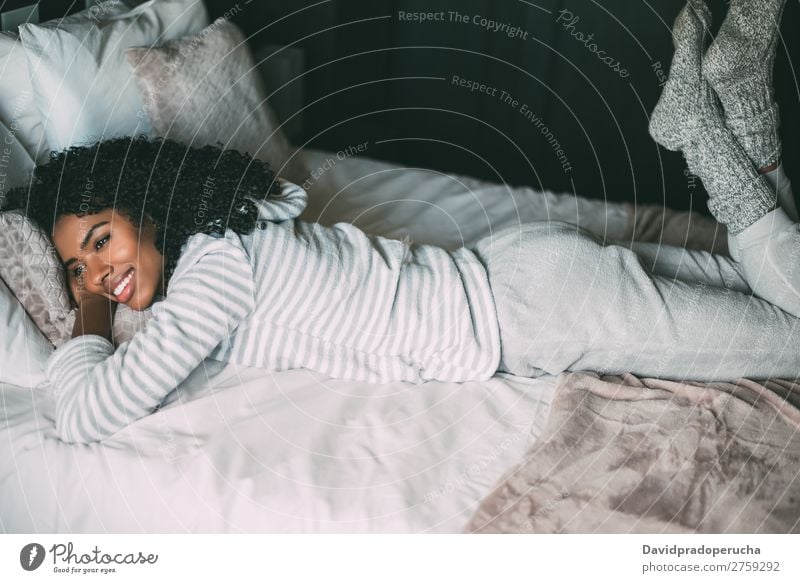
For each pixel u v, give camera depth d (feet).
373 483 3.49
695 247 5.67
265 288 4.01
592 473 3.55
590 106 9.51
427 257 4.37
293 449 3.64
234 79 5.52
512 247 4.33
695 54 4.38
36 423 3.76
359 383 4.14
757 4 4.37
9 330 3.95
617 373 4.25
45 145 5.00
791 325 4.22
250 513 3.40
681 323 4.11
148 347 3.75
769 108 4.45
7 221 4.00
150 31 5.44
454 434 3.80
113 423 3.66
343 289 4.06
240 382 4.06
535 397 4.06
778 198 4.65
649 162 9.53
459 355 4.10
